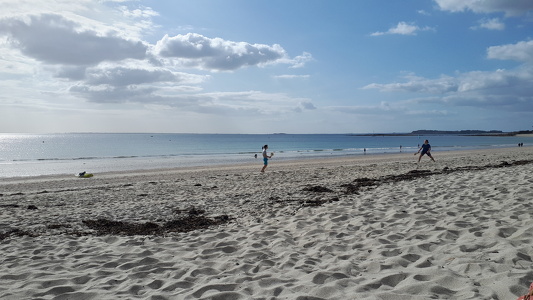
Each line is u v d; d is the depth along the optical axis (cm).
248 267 470
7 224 798
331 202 938
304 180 1509
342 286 381
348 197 999
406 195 955
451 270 404
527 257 422
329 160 3250
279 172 1919
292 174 1777
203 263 498
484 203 781
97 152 5706
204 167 2738
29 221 827
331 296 353
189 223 779
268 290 380
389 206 822
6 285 431
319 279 405
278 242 579
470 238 525
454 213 705
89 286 422
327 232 627
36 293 399
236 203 1003
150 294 389
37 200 1170
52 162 3531
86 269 490
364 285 376
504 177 1136
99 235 694
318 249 537
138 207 981
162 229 732
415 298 332
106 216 873
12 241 649
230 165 2928
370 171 1800
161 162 3484
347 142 10775
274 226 703
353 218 725
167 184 1555
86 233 708
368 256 489
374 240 558
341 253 512
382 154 4325
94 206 1029
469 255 448
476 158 2709
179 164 3231
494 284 350
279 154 4731
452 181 1151
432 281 372
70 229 751
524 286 337
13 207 1027
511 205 732
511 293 325
